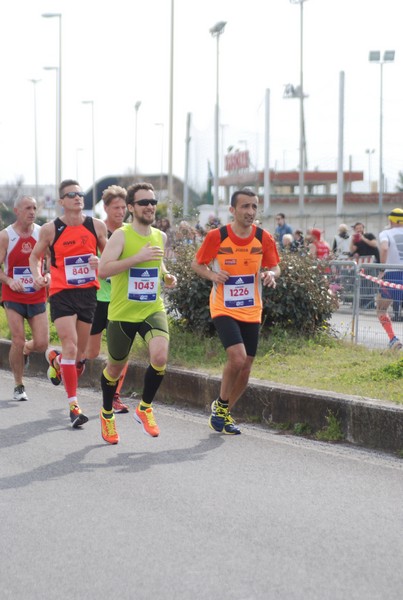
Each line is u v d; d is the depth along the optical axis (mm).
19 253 13914
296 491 9039
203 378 13336
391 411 10695
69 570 6891
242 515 8242
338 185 59531
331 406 11430
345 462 10242
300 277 16359
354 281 17156
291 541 7516
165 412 13281
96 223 12469
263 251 11578
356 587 6496
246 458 10414
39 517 8219
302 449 10875
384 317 16547
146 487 9203
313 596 6332
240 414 12734
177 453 10672
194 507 8492
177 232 19547
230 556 7152
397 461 10328
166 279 11328
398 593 6387
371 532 7758
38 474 9734
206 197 73625
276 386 12289
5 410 13445
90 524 8000
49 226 12289
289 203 74562
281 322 16578
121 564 7000
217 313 11438
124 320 10852
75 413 12125
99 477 9602
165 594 6398
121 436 11641
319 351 15609
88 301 12438
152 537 7637
